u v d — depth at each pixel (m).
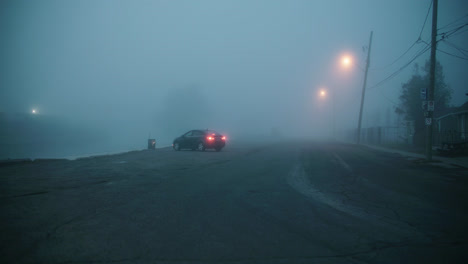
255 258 4.70
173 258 4.64
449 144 22.75
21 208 7.29
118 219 6.59
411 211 7.59
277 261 4.60
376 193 9.76
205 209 7.53
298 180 12.02
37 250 4.83
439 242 5.48
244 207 7.79
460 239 5.64
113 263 4.43
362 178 12.80
